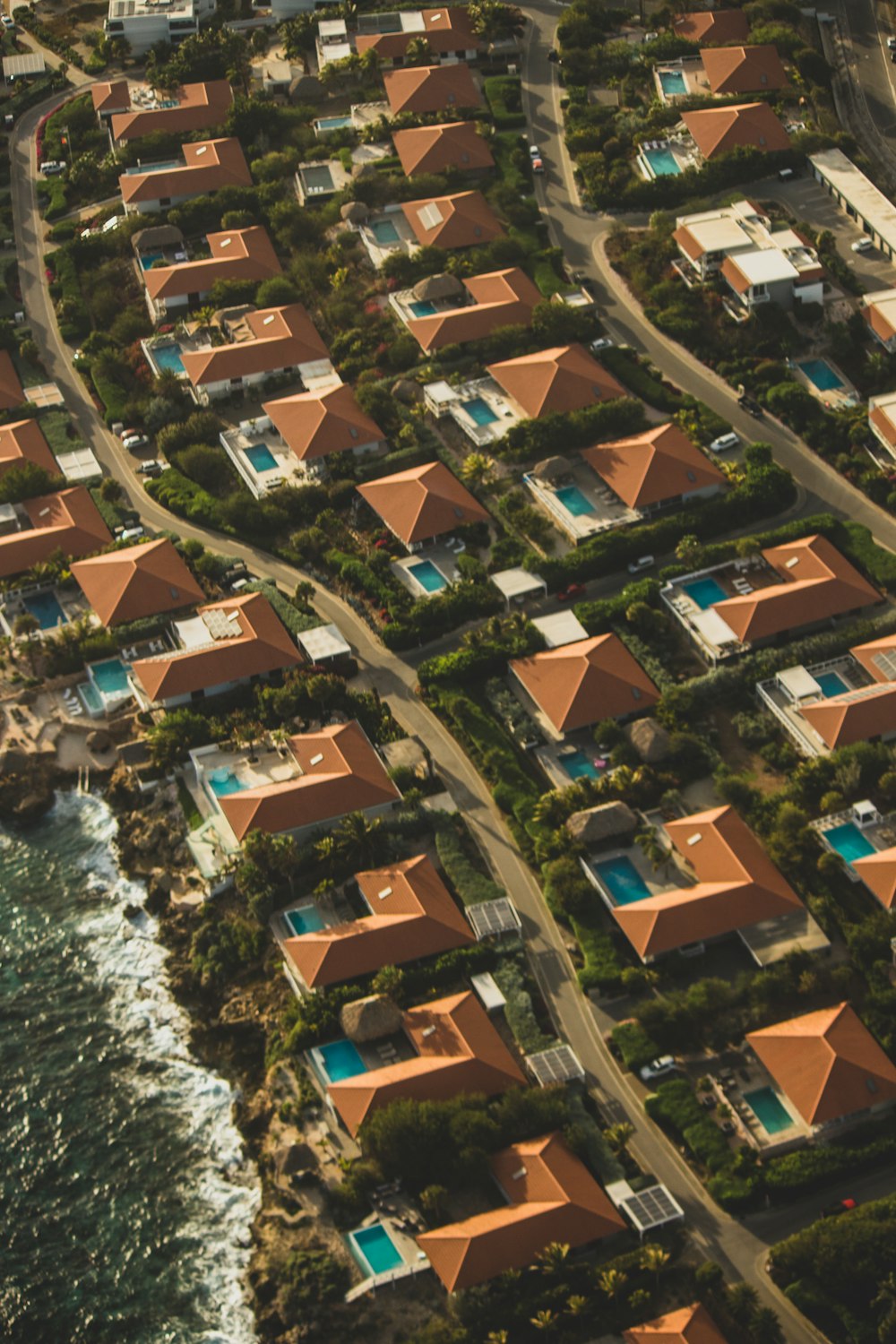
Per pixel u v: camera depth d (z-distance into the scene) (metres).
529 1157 184.38
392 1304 177.38
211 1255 186.75
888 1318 170.00
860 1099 188.88
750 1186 183.50
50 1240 189.75
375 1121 186.25
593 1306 174.38
